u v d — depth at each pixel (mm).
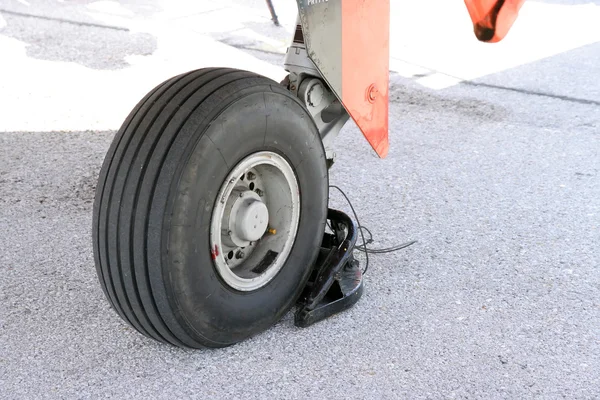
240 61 6613
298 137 2832
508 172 4523
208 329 2689
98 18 7957
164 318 2598
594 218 3943
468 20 8141
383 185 4367
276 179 2879
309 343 2883
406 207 4086
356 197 4211
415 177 4473
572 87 6105
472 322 3018
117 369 2723
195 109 2533
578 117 5457
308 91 3020
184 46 7047
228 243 2791
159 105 2623
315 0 2699
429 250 3619
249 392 2590
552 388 2607
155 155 2504
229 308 2729
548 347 2848
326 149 3258
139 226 2492
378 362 2754
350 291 3098
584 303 3162
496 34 3887
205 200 2555
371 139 3168
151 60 6645
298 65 2982
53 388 2613
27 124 5293
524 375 2678
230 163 2613
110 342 2893
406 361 2760
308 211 2967
